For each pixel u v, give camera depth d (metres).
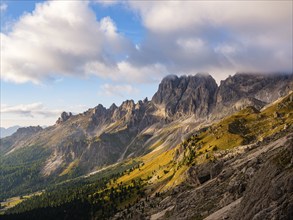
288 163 65.25
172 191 187.00
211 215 97.12
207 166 173.38
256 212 61.72
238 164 142.75
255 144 178.50
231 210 85.69
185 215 119.88
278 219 53.88
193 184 173.00
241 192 101.56
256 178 71.62
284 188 58.56
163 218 140.50
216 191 125.38
